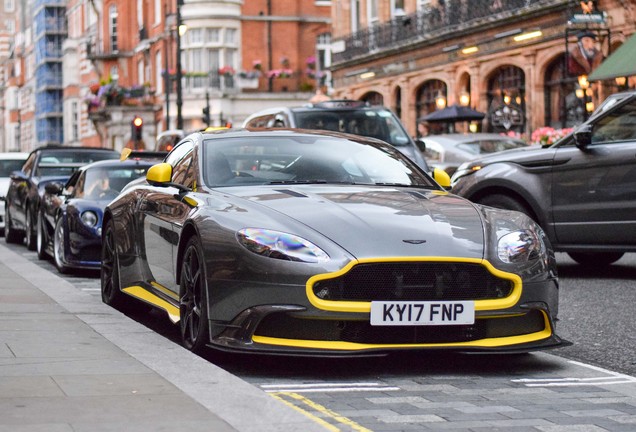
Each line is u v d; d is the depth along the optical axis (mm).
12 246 20125
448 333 6816
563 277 12688
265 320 6770
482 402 6129
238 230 6984
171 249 8109
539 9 29906
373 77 42125
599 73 24562
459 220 7199
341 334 6723
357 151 8672
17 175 20156
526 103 31312
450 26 35500
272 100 60750
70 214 13961
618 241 11945
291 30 62156
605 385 6688
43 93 109250
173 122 61281
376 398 6211
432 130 37125
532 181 12453
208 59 61000
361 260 6656
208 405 5398
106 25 75125
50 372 6234
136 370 6309
